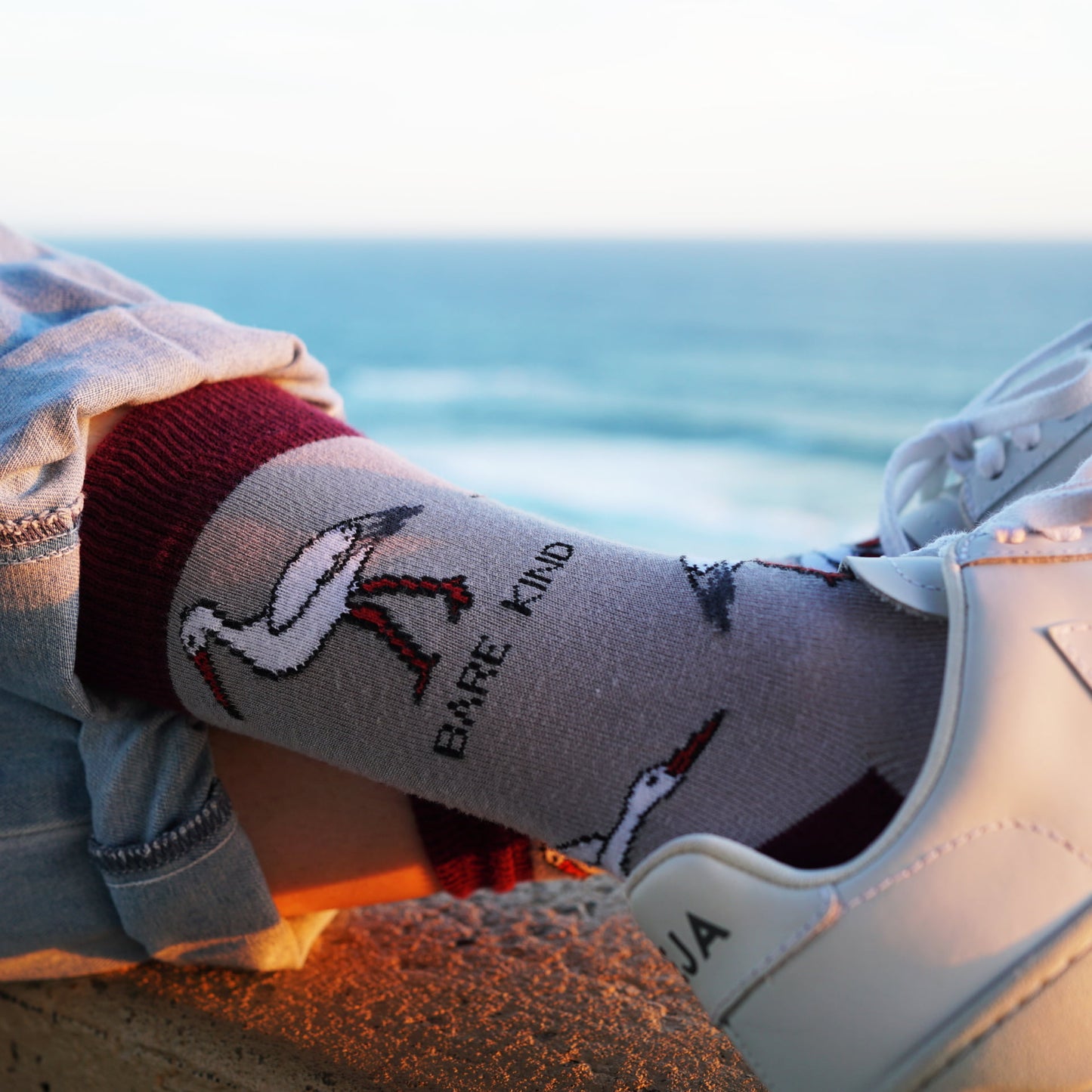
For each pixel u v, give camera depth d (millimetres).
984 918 499
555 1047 835
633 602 642
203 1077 854
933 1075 498
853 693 597
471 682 630
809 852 581
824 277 41812
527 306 34406
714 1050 830
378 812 801
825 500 14422
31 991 933
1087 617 549
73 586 673
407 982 924
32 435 638
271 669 666
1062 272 43344
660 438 17781
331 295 38844
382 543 669
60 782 788
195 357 738
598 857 648
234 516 683
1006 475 871
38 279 831
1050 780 512
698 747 608
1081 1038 484
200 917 800
